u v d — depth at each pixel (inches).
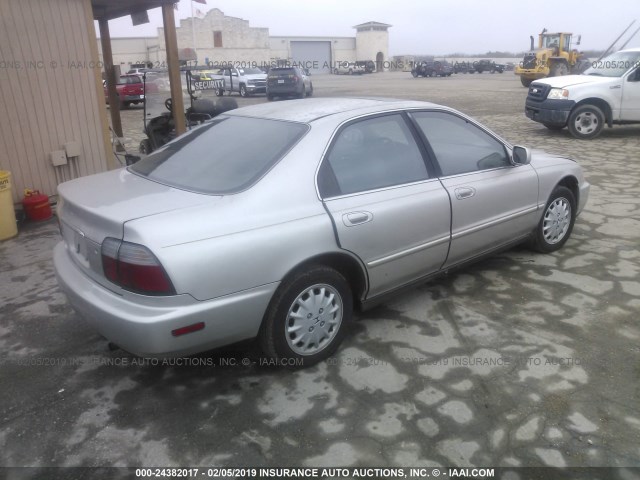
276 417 110.0
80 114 279.1
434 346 134.5
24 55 254.1
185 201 112.9
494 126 529.3
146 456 100.4
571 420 106.4
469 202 151.3
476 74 2030.0
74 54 270.8
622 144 412.5
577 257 188.2
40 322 153.8
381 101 149.7
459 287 167.2
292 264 114.8
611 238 206.4
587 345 132.7
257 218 111.4
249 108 155.2
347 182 127.9
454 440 102.1
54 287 177.5
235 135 137.5
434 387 118.0
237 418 110.1
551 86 445.4
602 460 96.3
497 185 160.2
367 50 2513.5
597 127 434.3
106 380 125.0
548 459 96.9
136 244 101.1
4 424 110.3
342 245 122.8
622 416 107.2
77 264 123.3
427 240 142.3
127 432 107.0
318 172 122.7
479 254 163.6
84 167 286.4
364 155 133.9
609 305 152.6
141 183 128.3
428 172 145.1
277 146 125.0
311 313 123.0
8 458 101.0
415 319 148.4
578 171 194.5
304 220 116.8
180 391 119.8
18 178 262.5
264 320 117.6
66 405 116.0
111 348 135.9
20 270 193.0
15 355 136.9
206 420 109.9
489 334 139.3
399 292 144.6
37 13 254.5
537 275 174.1
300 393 117.6
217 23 2078.0
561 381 118.7
